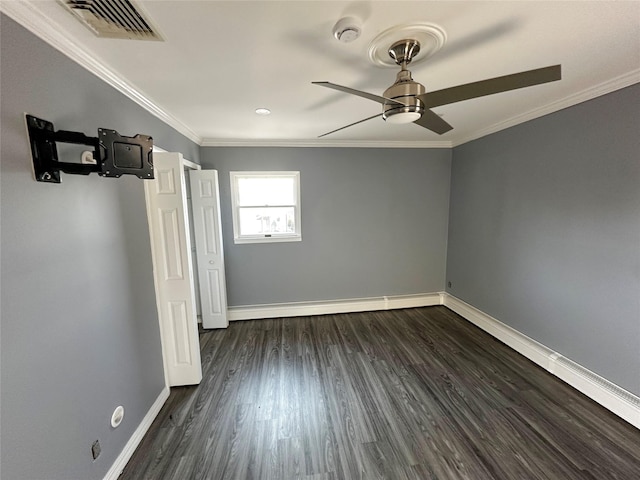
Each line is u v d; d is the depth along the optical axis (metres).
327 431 2.00
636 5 1.22
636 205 1.95
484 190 3.47
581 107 2.27
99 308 1.57
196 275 3.73
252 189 3.95
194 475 1.68
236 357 3.01
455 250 4.12
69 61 1.40
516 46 1.55
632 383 2.02
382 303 4.24
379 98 1.51
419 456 1.79
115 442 1.67
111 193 1.72
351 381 2.56
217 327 3.72
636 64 1.79
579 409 2.16
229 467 1.73
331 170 3.94
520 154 2.91
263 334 3.54
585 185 2.27
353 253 4.14
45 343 1.20
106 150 1.32
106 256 1.65
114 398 1.68
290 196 4.01
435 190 4.19
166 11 1.20
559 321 2.55
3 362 1.03
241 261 3.93
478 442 1.88
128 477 1.67
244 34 1.39
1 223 1.03
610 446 1.83
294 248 4.01
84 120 1.51
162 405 2.28
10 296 1.06
